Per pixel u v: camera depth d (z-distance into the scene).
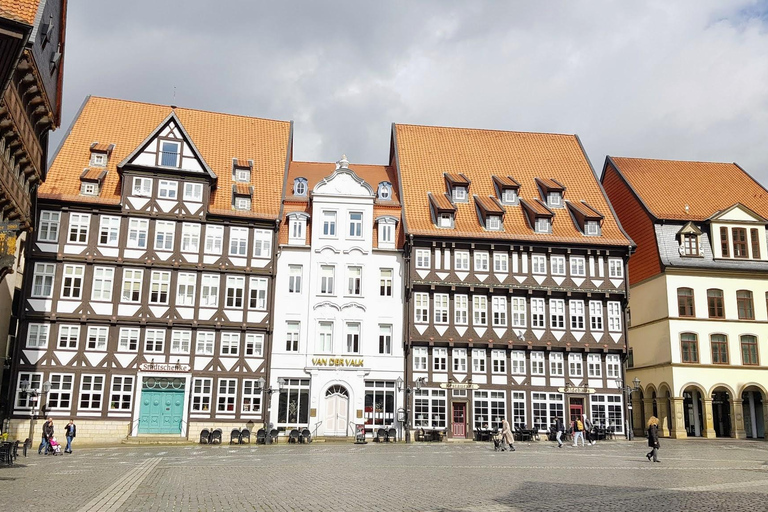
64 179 41.28
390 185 47.91
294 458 28.77
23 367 38.56
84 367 39.34
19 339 38.69
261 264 43.00
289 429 42.19
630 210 52.94
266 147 48.09
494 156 51.72
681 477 21.05
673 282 48.16
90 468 23.95
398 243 45.69
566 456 30.17
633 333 51.75
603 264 46.19
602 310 45.69
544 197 48.97
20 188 31.00
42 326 39.28
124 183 41.44
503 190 48.44
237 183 44.97
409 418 42.69
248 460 27.66
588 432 39.72
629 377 51.81
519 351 44.66
